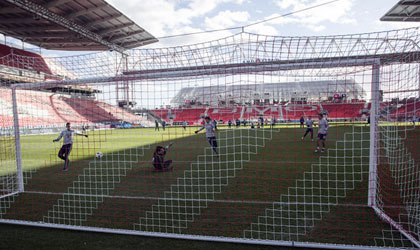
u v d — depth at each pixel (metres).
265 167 6.64
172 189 4.93
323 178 5.45
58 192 4.94
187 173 6.23
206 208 3.88
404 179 5.05
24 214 3.85
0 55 24.03
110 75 4.11
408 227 3.13
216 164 7.23
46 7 19.28
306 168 6.45
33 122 15.96
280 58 3.42
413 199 4.04
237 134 16.80
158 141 13.74
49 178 6.07
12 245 2.94
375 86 3.66
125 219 3.57
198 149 10.38
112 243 2.93
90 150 10.85
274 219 3.43
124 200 4.36
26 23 22.41
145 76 3.88
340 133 15.07
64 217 3.70
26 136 17.12
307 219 3.42
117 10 21.61
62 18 20.95
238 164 7.11
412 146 7.64
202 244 2.86
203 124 8.52
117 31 25.98
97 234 3.17
